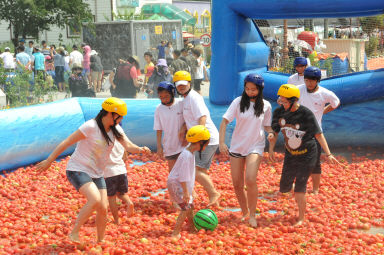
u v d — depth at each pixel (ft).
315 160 21.09
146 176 30.94
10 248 19.15
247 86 20.76
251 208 21.68
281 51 58.13
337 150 36.29
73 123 36.52
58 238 20.79
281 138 36.63
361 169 30.99
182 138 24.40
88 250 19.07
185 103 23.98
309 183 28.25
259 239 19.77
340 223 21.74
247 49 36.37
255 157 21.12
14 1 91.30
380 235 20.20
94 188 18.40
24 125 33.19
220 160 34.58
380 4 31.73
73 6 92.63
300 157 21.01
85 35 92.68
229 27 34.50
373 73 34.65
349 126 35.63
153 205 25.21
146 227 21.74
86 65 72.54
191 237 20.30
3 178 30.48
